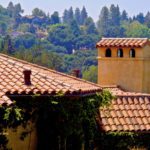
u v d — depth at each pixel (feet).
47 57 478.18
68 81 136.87
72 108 123.03
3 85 116.67
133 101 153.07
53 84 121.70
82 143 131.64
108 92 144.56
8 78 120.88
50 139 121.80
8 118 108.58
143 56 205.77
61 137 122.93
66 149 127.65
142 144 143.74
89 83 148.66
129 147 142.61
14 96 113.80
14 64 129.29
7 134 113.39
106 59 209.15
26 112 116.37
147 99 154.92
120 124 144.15
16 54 409.28
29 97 115.44
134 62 206.08
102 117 145.28
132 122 145.48
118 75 207.82
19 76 122.62
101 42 210.79
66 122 122.21
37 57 461.78
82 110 127.95
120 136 141.90
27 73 119.85
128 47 206.28
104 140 140.97
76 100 123.75
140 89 205.67
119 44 206.90
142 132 143.64
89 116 134.00
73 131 124.98
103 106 142.72
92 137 137.39
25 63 147.13
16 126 113.29
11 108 107.76
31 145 119.75
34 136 120.06
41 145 121.39
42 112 119.03
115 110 148.56
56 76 142.10
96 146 140.87
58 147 122.62
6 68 126.00
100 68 210.38
